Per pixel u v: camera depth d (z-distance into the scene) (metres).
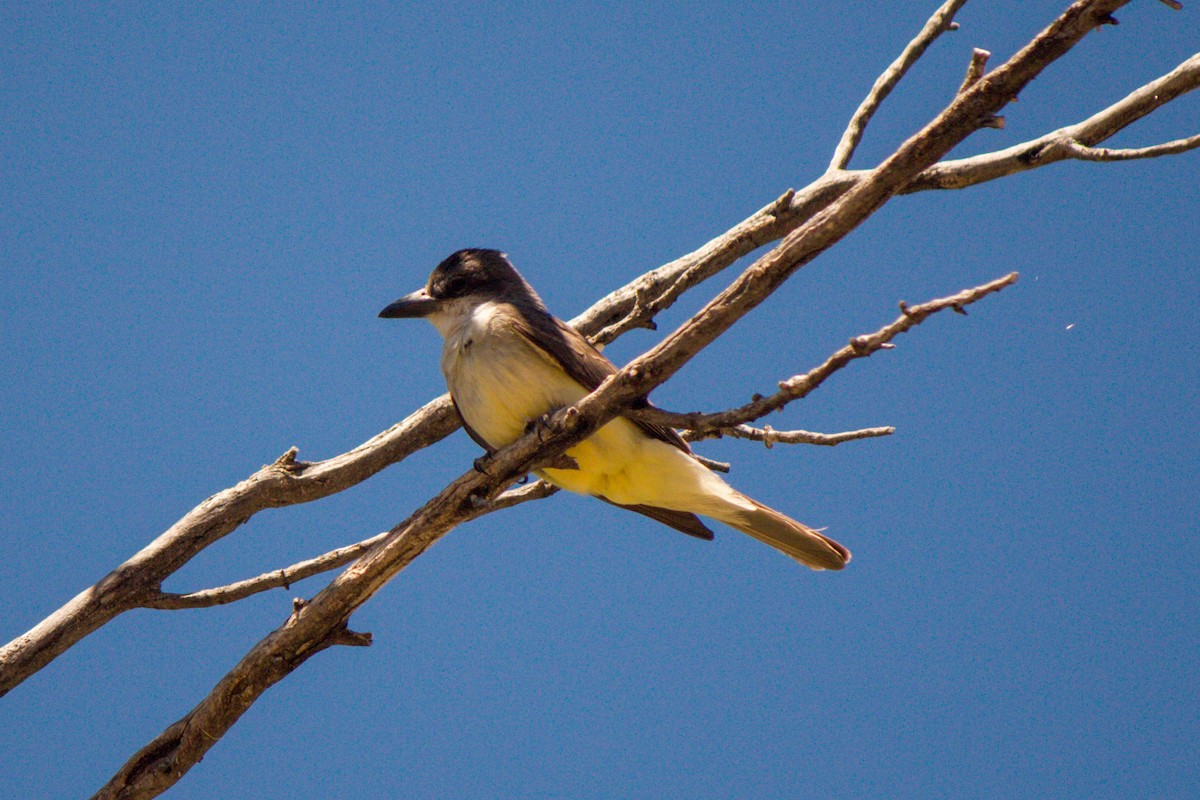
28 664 10.23
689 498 11.23
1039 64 6.93
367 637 9.27
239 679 9.07
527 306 11.45
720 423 7.96
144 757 9.42
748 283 7.97
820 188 11.75
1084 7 6.68
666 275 12.27
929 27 11.95
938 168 11.16
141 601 10.73
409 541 9.05
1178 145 8.91
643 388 8.52
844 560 11.59
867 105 12.09
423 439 11.84
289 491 11.39
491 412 10.95
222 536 11.29
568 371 10.77
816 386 7.44
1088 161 9.61
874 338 7.14
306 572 10.87
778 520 11.38
